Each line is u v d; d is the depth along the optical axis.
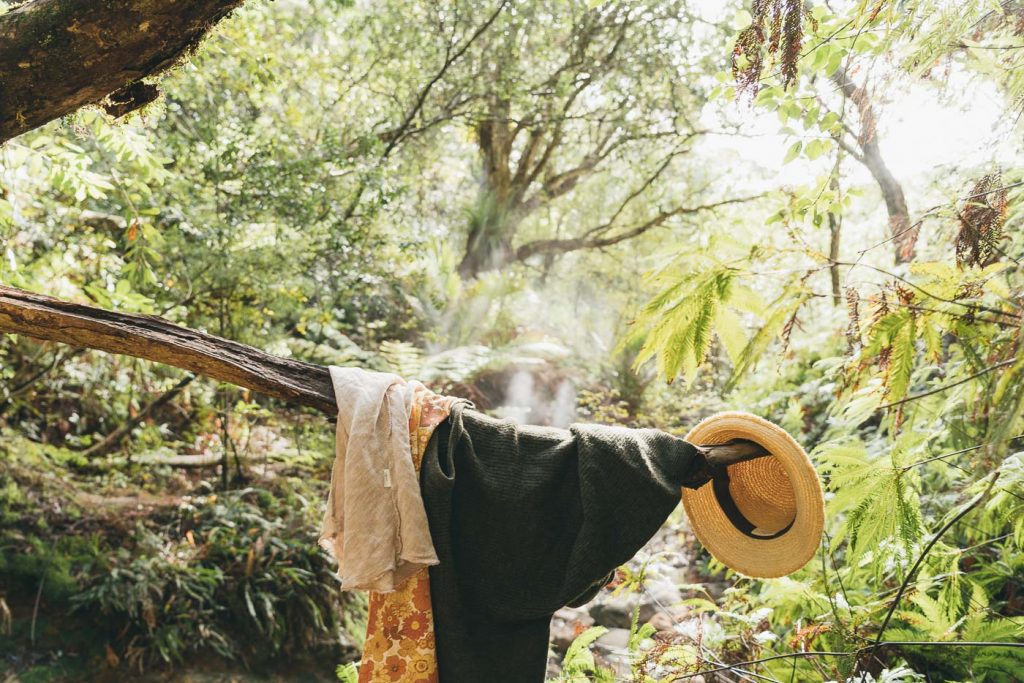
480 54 9.48
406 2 9.05
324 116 8.84
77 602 4.32
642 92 10.13
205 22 1.84
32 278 3.81
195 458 6.03
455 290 10.16
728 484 2.10
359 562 1.79
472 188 12.37
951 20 2.02
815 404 4.98
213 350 1.93
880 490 2.17
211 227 5.43
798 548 1.90
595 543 1.78
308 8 8.77
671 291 2.34
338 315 6.83
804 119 2.46
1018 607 2.85
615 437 1.88
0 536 4.52
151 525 5.05
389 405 1.91
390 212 7.47
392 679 1.86
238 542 5.00
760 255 2.28
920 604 2.57
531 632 1.88
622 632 4.26
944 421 2.54
